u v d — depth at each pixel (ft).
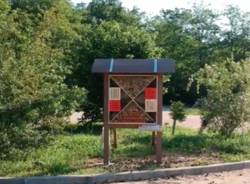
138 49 60.59
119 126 36.91
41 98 34.22
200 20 192.13
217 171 36.68
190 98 158.71
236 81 48.39
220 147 43.83
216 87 48.78
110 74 36.88
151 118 36.94
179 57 184.96
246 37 188.03
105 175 33.27
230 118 48.52
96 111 60.44
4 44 34.96
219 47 187.21
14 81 33.68
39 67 35.60
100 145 43.09
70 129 58.18
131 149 43.04
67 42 59.21
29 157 36.58
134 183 32.91
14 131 33.45
